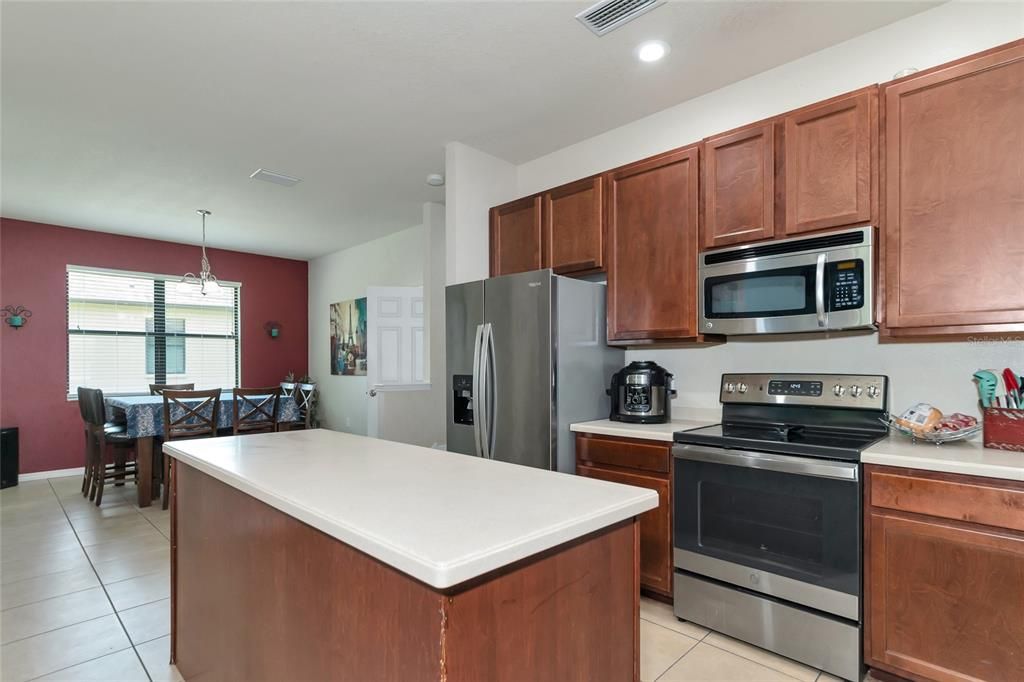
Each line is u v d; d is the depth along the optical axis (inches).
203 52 95.3
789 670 78.4
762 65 102.0
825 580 75.6
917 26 87.0
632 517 47.7
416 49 95.4
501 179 148.0
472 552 32.8
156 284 236.7
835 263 83.4
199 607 69.7
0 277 198.1
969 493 64.8
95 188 166.7
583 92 111.8
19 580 110.4
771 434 89.5
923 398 86.7
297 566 48.0
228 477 56.9
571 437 110.4
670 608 98.7
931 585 67.6
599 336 119.0
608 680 44.7
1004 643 62.6
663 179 106.9
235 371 261.0
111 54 95.3
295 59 98.1
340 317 261.3
